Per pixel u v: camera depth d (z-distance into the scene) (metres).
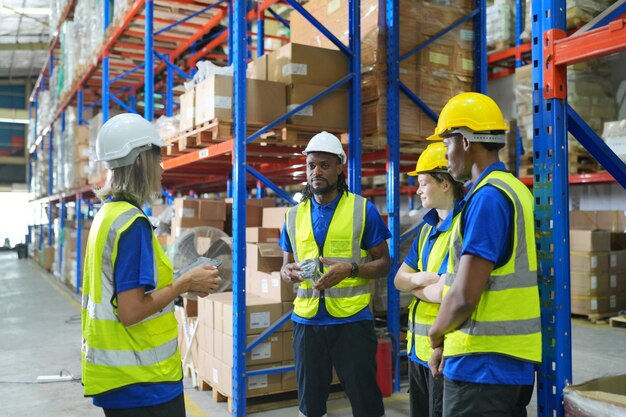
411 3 4.62
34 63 26.03
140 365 2.01
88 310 2.07
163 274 2.11
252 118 4.25
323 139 3.36
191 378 5.23
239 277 4.12
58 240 14.34
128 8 7.32
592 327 7.32
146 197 2.13
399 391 4.66
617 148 7.00
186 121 4.83
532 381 1.96
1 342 6.87
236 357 4.11
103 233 2.01
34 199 20.72
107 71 8.63
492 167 2.02
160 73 10.66
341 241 3.37
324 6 4.93
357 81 4.54
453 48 4.81
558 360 2.11
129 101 12.77
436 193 2.84
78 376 5.43
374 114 4.61
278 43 11.05
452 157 2.09
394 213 4.56
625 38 1.89
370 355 3.29
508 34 9.58
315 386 3.31
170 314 2.16
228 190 8.91
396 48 4.50
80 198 11.84
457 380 1.95
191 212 5.78
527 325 1.90
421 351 2.65
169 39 8.64
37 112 19.30
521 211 1.91
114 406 2.01
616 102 8.40
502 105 10.48
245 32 4.15
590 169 8.33
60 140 14.09
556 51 2.12
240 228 4.13
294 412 4.27
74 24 11.30
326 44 4.86
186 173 7.97
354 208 3.41
